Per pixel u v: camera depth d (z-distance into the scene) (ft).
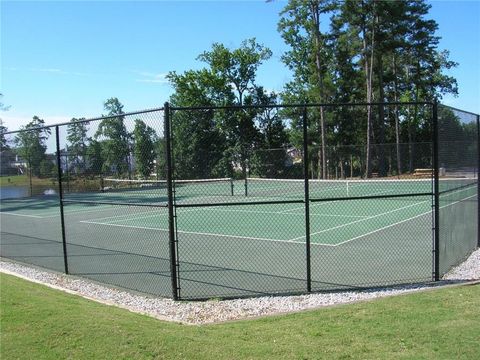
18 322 18.10
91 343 16.26
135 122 29.63
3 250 41.32
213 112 30.68
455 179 30.27
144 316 20.43
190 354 15.55
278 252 36.35
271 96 202.59
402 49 161.99
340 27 155.84
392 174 81.25
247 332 17.99
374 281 26.43
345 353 15.60
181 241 43.50
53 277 30.25
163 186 32.04
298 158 54.95
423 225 48.39
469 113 32.14
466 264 30.07
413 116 186.29
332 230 47.16
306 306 22.00
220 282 27.48
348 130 176.24
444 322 18.19
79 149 34.81
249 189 60.03
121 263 34.37
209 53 197.77
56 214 74.38
